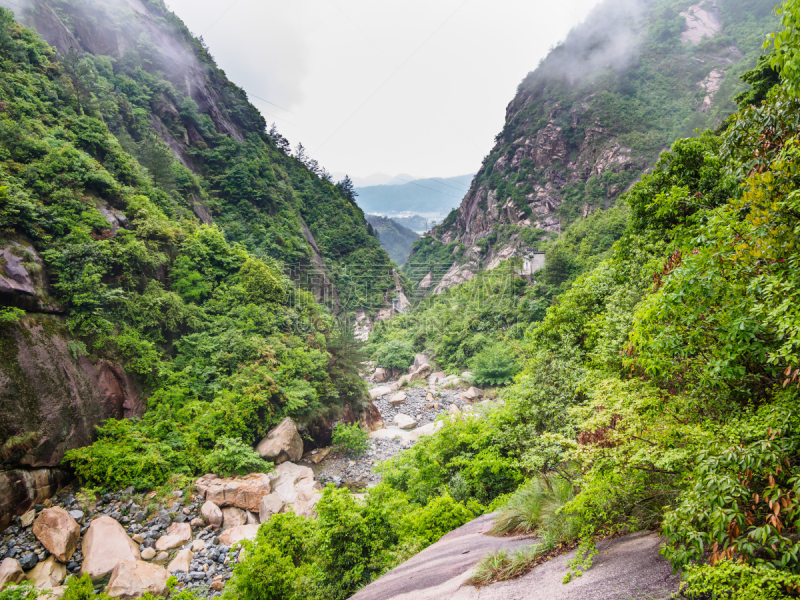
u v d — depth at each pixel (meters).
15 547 12.78
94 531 13.52
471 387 36.09
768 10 101.50
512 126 122.62
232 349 24.36
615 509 4.42
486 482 11.13
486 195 112.19
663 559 3.53
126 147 36.31
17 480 13.96
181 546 14.34
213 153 57.56
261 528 9.48
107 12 50.53
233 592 8.57
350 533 8.37
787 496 2.50
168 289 25.75
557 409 8.95
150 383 20.64
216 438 19.48
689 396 4.31
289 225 61.78
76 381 17.14
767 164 5.92
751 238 3.63
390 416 32.62
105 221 21.39
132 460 16.50
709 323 3.80
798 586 2.22
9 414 14.37
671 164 10.77
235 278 29.72
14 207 17.53
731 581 2.51
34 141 21.39
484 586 4.64
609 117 95.31
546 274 48.31
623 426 4.49
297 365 25.31
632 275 9.92
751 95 16.05
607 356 7.55
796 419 2.79
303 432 23.83
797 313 2.92
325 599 7.63
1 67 25.64
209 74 70.19
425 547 8.49
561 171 96.88
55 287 17.95
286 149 93.12
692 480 3.20
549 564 4.52
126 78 47.72
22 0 33.81
